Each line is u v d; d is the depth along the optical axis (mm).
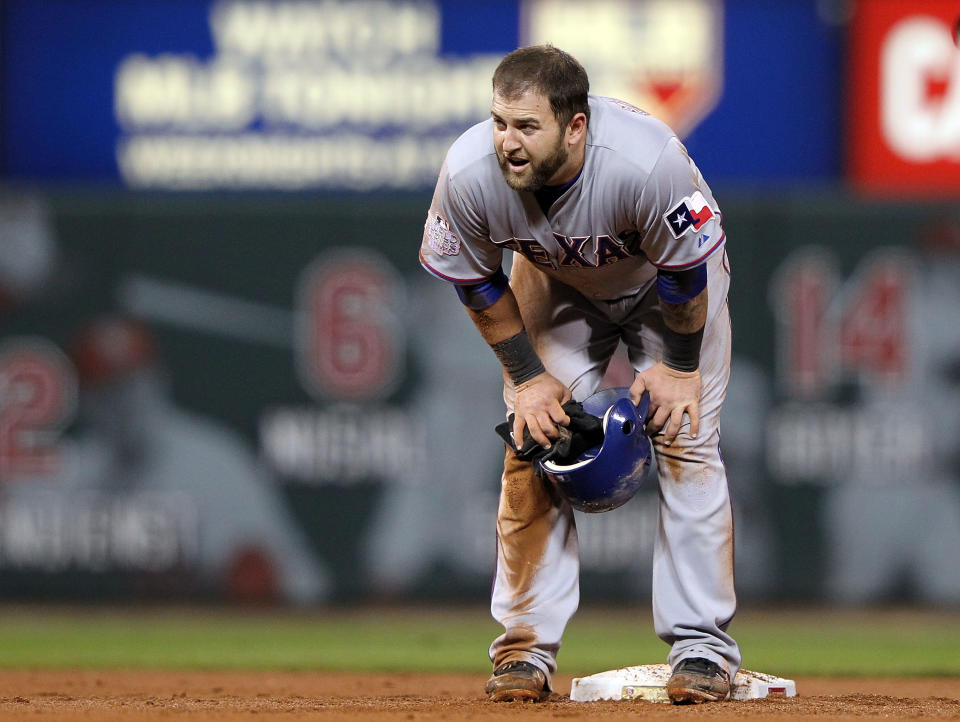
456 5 38406
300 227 35938
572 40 38250
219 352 35969
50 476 35906
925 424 35375
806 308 35375
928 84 37688
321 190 38625
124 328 36062
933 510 35375
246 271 35969
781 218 35500
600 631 31766
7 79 38906
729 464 35312
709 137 38188
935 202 35469
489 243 13039
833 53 37969
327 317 35844
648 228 12547
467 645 28453
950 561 35344
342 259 35875
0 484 35875
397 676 20844
